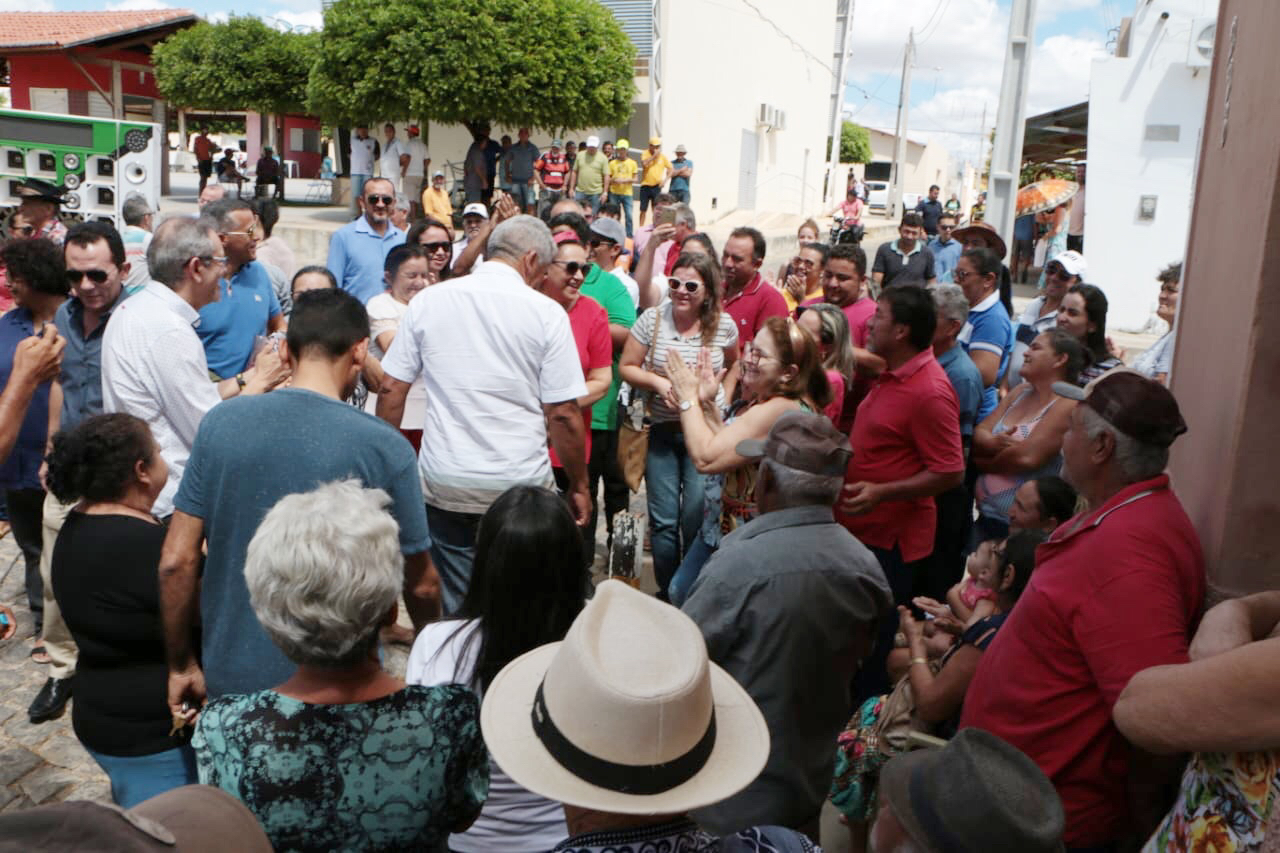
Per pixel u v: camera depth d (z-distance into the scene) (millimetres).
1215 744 1614
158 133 9484
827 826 3537
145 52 27078
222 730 1734
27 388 3680
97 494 2725
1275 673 1547
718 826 2473
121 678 2717
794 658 2428
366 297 6453
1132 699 1775
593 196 17312
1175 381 3281
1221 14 3072
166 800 1387
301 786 1705
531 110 16766
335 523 1777
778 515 2523
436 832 1830
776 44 29516
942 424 3633
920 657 3037
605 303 5426
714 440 3592
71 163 9258
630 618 1505
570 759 1401
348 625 1737
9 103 28344
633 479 5254
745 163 28281
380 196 6355
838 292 5359
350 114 17297
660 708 1368
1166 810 2184
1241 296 2264
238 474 2541
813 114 34531
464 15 16266
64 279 4355
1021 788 1363
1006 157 9906
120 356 3379
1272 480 2102
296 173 31500
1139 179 12531
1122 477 2207
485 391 3584
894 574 3840
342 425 2625
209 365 4738
